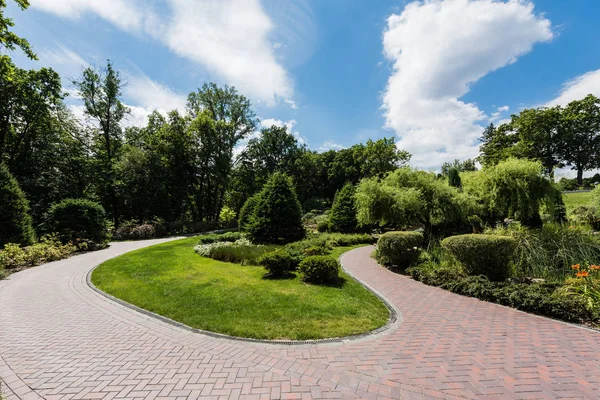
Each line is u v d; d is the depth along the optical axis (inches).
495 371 123.6
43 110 817.5
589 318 182.1
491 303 223.8
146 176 1000.2
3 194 488.4
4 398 107.3
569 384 113.2
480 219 467.5
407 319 189.9
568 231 305.0
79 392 111.2
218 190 1379.2
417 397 105.5
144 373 125.7
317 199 2007.9
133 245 649.6
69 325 185.2
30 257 395.5
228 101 1257.4
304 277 294.0
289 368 128.7
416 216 475.5
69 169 952.9
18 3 349.1
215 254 437.4
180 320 191.9
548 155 1466.5
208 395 108.4
